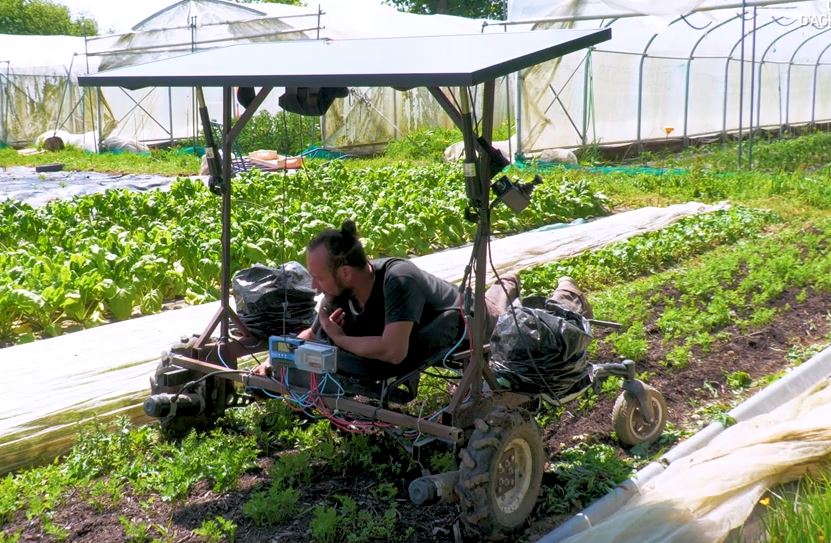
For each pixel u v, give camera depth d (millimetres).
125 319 8062
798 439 4992
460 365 4914
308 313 5562
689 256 10500
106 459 4941
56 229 10445
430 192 13703
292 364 4582
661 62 22969
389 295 4461
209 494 4609
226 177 5184
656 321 7625
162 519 4363
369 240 10508
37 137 31000
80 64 31438
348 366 4688
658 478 4762
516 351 4492
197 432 5332
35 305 7512
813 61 28203
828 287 8688
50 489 4566
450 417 4215
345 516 4289
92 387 5703
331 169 15734
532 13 18188
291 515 4359
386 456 5043
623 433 5152
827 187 14555
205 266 8984
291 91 4633
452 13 50344
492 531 4062
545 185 13883
